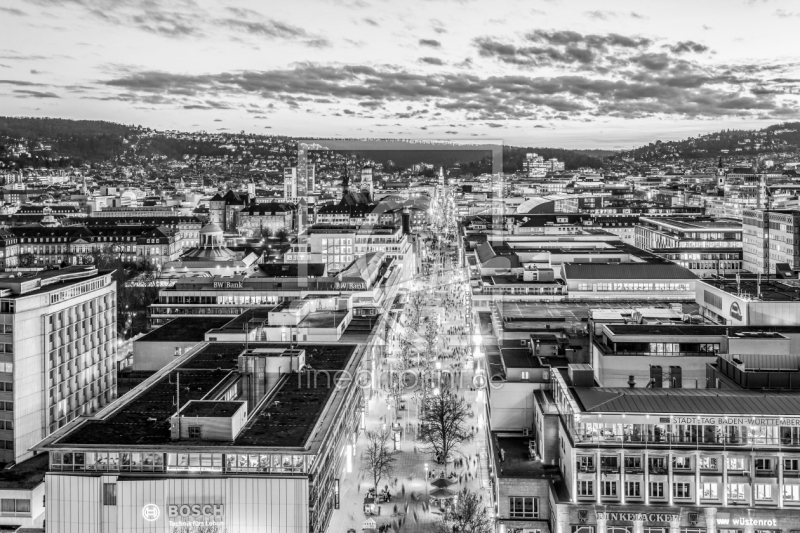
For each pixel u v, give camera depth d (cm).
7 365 16938
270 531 11769
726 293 19900
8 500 14700
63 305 18700
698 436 11625
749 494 11475
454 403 18438
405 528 13588
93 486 11712
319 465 12794
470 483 15488
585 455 11712
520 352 16375
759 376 12900
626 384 14675
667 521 11475
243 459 11931
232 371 16975
